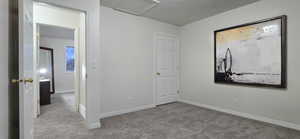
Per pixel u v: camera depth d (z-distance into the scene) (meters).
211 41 3.62
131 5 2.99
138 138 2.15
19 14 1.29
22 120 1.33
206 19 3.73
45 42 5.79
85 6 2.36
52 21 3.10
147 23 3.77
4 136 1.25
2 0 1.21
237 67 3.11
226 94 3.35
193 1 2.81
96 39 2.49
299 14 2.35
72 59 6.48
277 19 2.55
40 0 1.98
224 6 3.03
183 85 4.40
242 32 3.02
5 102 1.27
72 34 5.46
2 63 1.21
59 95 5.45
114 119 2.93
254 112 2.90
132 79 3.51
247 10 2.95
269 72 2.65
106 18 3.09
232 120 2.86
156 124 2.67
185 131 2.38
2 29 1.21
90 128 2.44
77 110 3.45
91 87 2.45
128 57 3.44
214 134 2.28
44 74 5.69
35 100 2.98
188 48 4.23
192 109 3.63
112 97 3.19
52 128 2.46
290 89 2.45
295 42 2.39
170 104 4.13
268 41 2.66
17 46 1.53
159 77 4.06
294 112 2.42
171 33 4.29
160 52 4.07
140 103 3.65
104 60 3.07
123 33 3.35
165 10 3.24
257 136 2.20
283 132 2.31
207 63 3.72
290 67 2.45
